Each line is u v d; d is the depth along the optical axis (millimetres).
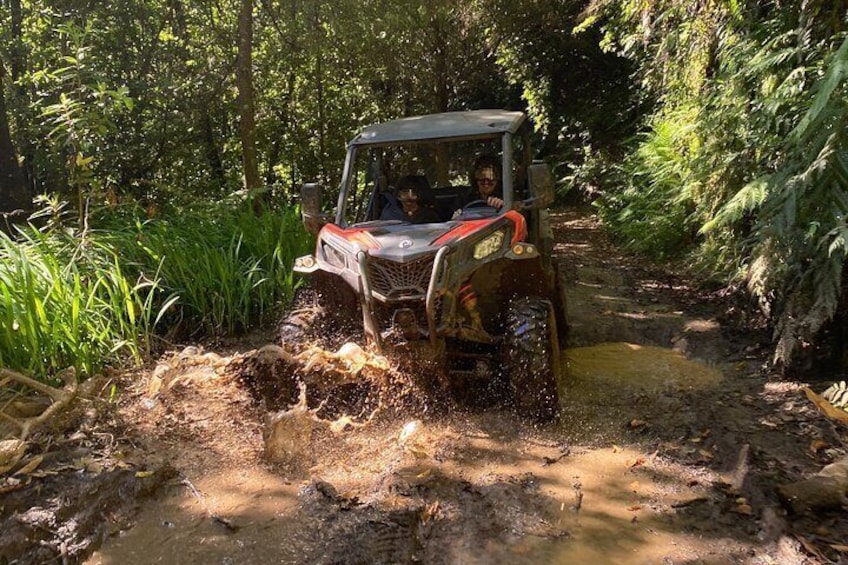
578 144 16094
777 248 4434
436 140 4824
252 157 9320
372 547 2791
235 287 6145
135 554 2822
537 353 3877
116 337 5043
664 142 8828
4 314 4375
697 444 3639
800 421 3801
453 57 15438
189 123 10461
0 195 7156
